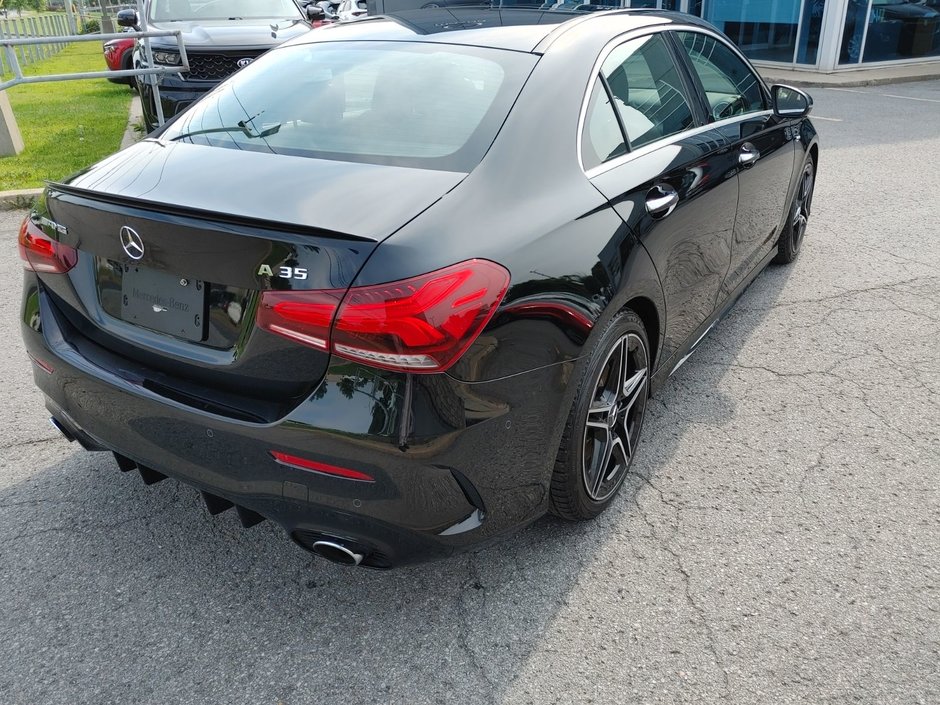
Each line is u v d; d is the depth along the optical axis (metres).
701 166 3.10
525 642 2.26
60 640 2.26
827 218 6.27
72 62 18.47
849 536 2.69
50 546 2.63
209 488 2.16
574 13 3.07
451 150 2.28
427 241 1.92
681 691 2.10
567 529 2.71
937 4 15.91
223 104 2.76
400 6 16.12
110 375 2.24
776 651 2.22
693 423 3.37
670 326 3.00
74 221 2.24
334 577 2.51
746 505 2.84
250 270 1.93
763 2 15.79
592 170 2.51
